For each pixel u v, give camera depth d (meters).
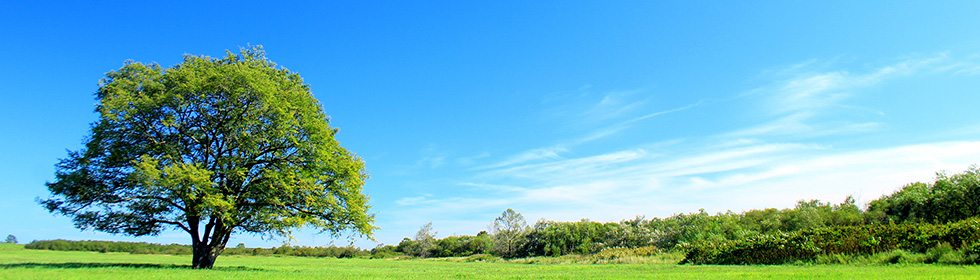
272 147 22.39
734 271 16.20
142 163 17.80
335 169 22.53
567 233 73.50
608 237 69.81
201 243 21.42
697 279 12.50
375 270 24.83
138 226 20.95
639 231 63.84
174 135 21.17
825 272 13.50
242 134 20.72
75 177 19.64
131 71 21.42
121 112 19.62
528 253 77.44
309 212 22.41
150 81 20.78
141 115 20.11
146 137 20.59
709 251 28.67
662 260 34.59
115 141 20.50
